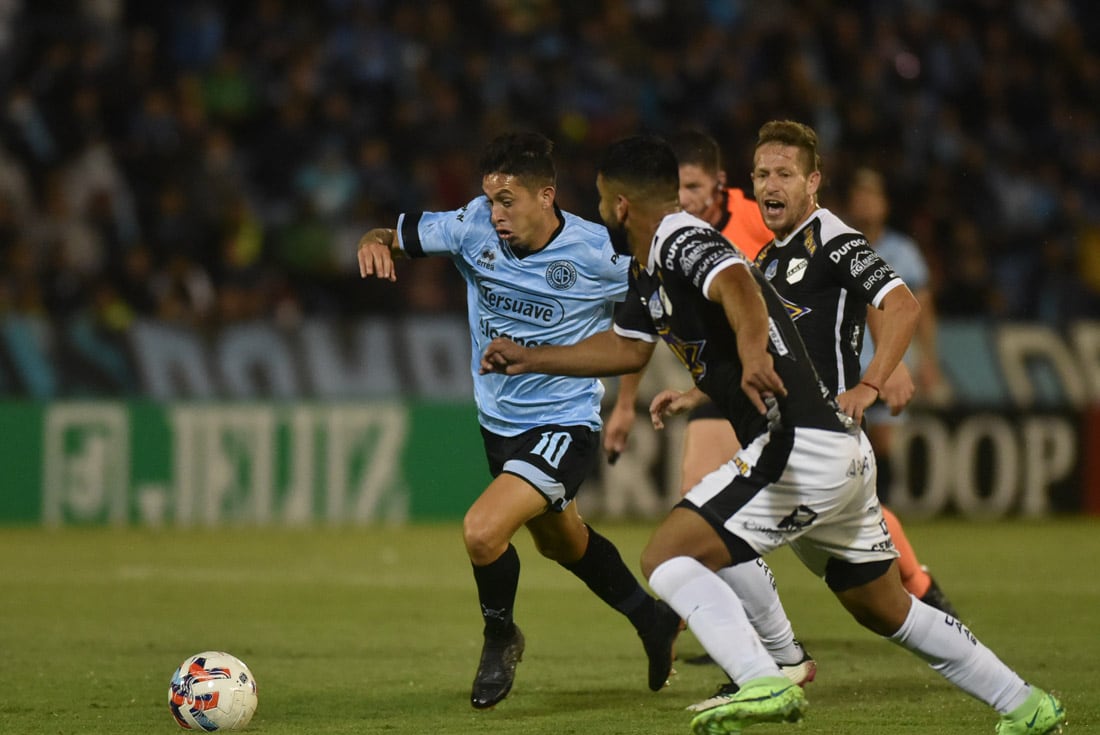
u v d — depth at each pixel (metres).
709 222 22.09
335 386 45.94
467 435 46.00
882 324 15.85
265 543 39.38
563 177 54.31
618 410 21.67
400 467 45.34
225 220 50.66
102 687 19.27
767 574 17.03
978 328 49.59
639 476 46.31
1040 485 49.12
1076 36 65.12
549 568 34.44
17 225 48.22
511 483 17.97
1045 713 14.86
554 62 58.47
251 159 54.44
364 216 52.28
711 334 14.81
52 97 52.56
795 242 16.81
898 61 62.09
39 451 43.31
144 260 47.84
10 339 43.50
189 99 54.06
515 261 18.81
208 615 26.47
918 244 55.03
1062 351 49.97
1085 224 59.34
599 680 19.94
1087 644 22.95
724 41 60.22
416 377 46.75
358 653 22.27
